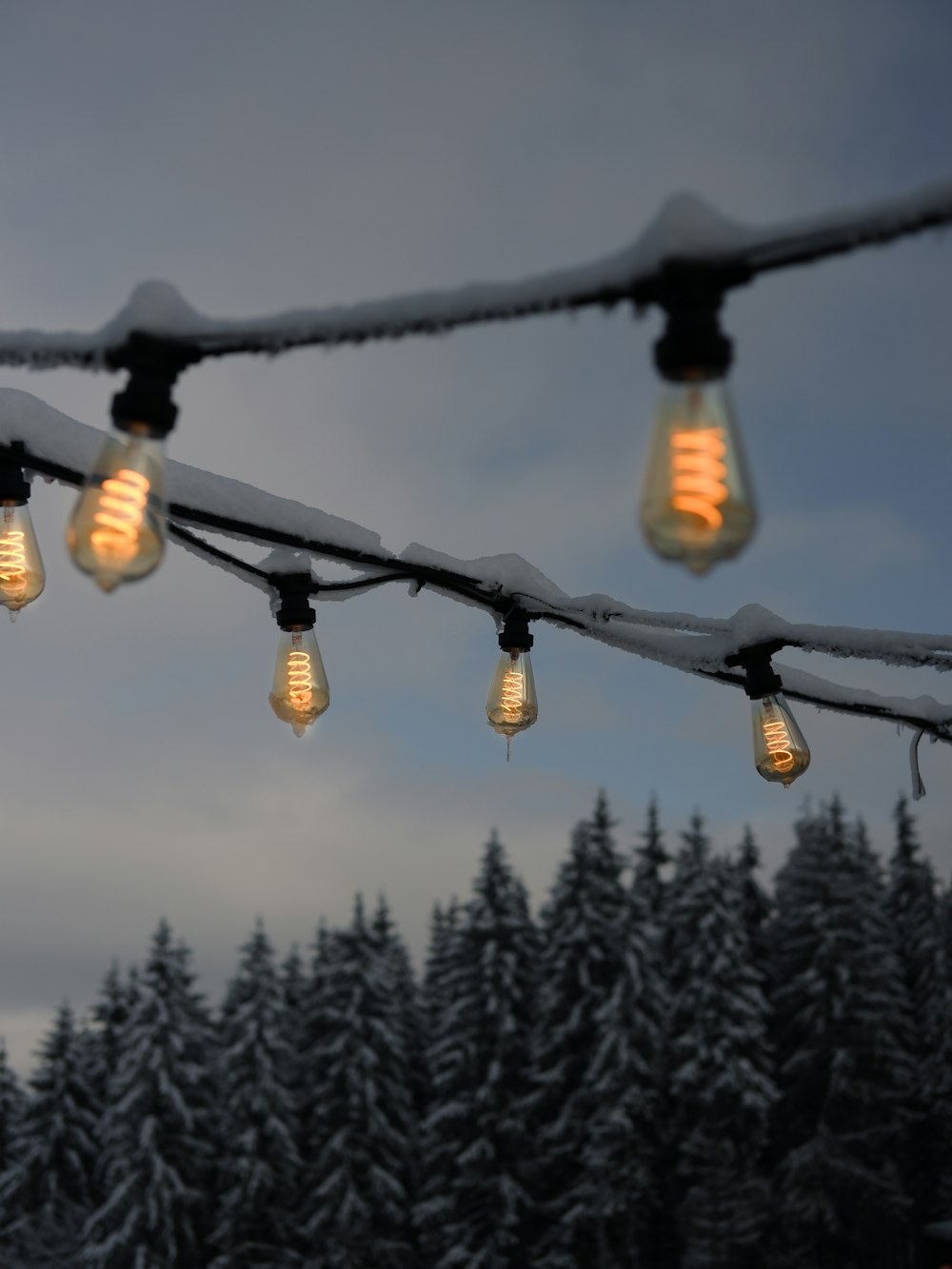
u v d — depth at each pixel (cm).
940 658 441
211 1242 4775
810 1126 5475
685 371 184
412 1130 5312
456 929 5397
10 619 385
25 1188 5203
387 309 208
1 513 380
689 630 452
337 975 5281
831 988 5534
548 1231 4828
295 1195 4997
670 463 189
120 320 227
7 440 374
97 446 383
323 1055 5172
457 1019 5131
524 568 463
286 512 431
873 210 171
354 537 439
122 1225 4756
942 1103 5409
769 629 446
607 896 5384
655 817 7338
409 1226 5297
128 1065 5019
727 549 190
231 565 437
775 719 446
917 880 6650
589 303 190
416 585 455
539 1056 5119
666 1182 5012
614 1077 4784
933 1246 4772
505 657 469
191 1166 4888
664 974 5531
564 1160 5000
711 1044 5156
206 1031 5294
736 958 5362
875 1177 5022
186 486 422
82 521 234
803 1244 4941
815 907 5712
